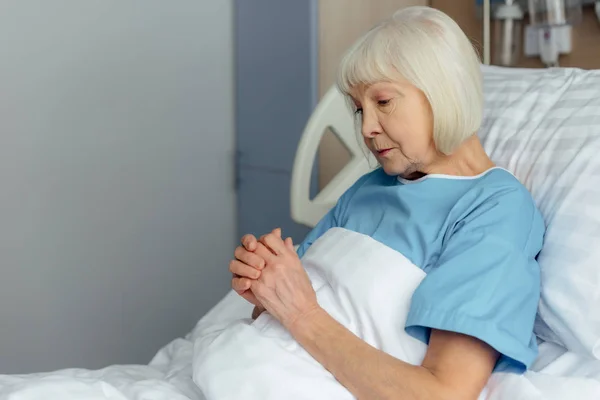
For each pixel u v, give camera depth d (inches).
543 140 51.4
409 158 43.7
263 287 43.2
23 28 92.1
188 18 105.1
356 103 44.9
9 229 93.8
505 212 42.5
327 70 95.9
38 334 97.2
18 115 92.9
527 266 42.1
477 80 42.8
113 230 101.5
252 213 110.0
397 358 40.9
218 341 43.7
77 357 100.4
